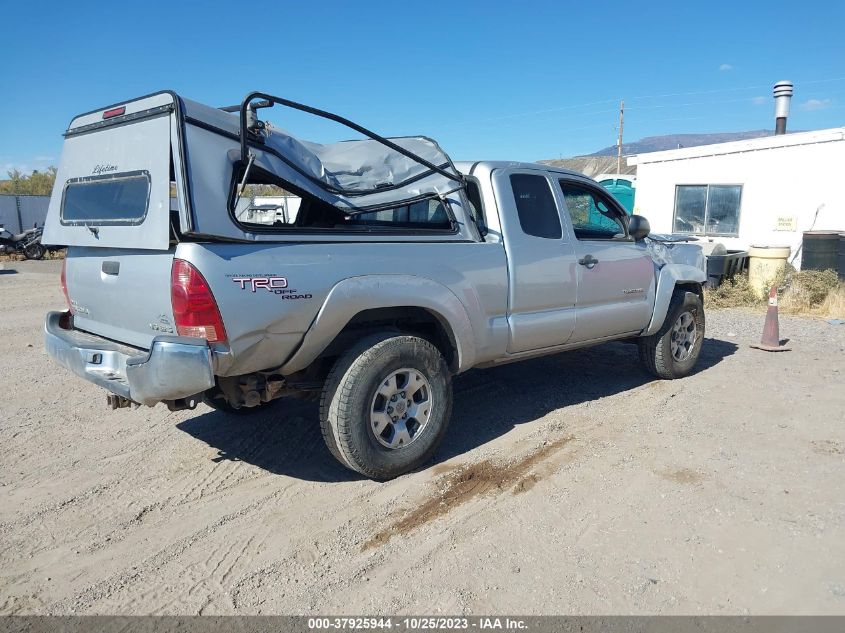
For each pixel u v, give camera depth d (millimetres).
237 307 3520
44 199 28406
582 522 3713
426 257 4375
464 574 3234
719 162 14445
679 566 3271
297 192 4016
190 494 4172
